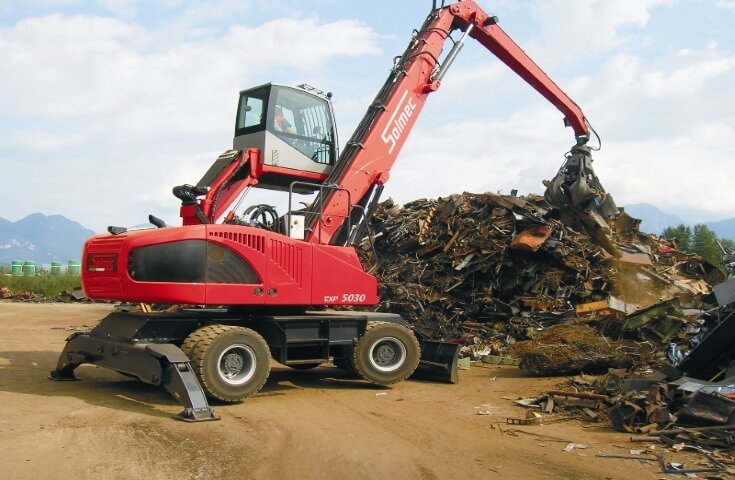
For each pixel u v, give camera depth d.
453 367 11.38
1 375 11.11
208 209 10.50
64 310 25.38
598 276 16.00
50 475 5.85
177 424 7.87
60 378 10.92
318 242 11.19
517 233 16.89
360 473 6.21
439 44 13.41
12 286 32.84
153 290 9.20
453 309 16.78
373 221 20.48
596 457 6.81
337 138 12.01
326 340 10.65
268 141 10.95
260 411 8.80
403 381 11.57
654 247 19.77
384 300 17.44
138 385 10.49
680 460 6.68
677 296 14.96
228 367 9.30
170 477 5.93
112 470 6.05
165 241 9.33
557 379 11.68
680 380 8.67
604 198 15.19
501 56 14.89
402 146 12.66
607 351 11.94
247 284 9.80
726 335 9.12
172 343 9.72
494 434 7.79
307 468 6.32
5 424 7.54
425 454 6.89
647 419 7.84
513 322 15.70
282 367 13.15
